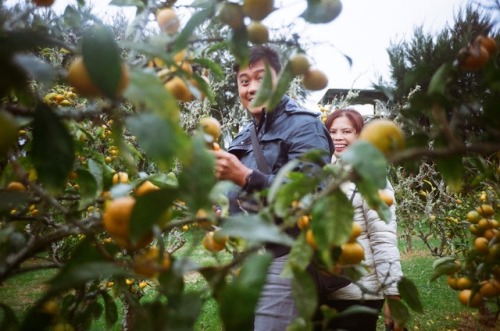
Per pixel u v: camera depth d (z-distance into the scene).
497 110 0.71
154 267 0.69
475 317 3.90
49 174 0.68
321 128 1.83
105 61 0.57
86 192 0.99
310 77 0.93
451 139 0.63
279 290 1.60
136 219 0.61
